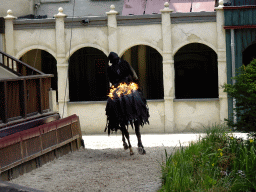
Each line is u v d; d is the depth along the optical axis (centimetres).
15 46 1438
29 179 605
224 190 549
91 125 1404
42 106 859
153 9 1470
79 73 1745
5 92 705
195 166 624
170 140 1096
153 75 1678
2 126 691
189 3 1453
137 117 744
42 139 699
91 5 1636
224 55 1340
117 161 736
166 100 1368
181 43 1362
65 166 697
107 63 1725
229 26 1322
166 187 539
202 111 1361
